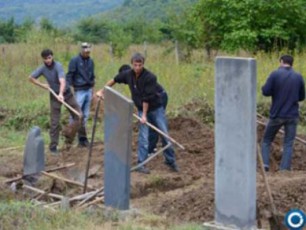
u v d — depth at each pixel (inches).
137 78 525.0
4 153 612.1
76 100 637.3
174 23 1248.2
